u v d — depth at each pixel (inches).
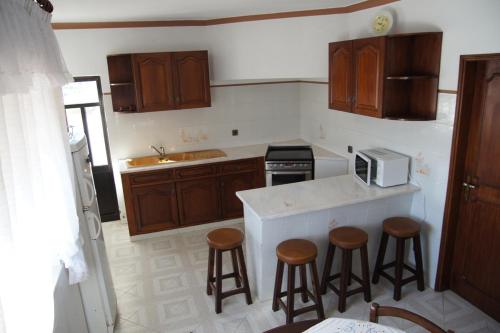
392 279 122.3
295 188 133.9
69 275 87.4
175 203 173.5
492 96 103.4
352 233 117.0
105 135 184.1
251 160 180.1
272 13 158.6
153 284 137.3
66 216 80.4
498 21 93.9
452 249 122.2
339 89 144.0
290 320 108.7
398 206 131.5
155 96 167.3
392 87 121.8
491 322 110.7
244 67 171.2
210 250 124.3
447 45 109.9
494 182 106.3
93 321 106.7
